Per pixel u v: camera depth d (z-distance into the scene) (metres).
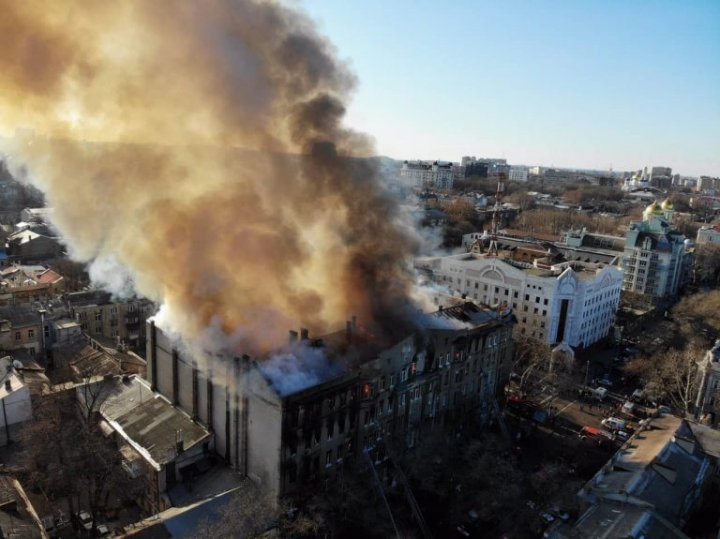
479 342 59.12
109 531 41.78
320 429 42.66
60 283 90.25
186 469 44.28
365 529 43.00
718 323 104.56
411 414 51.94
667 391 75.88
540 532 45.16
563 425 66.38
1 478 41.09
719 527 44.75
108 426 49.75
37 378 57.56
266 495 40.09
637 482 42.97
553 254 128.50
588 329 97.50
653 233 133.38
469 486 49.81
